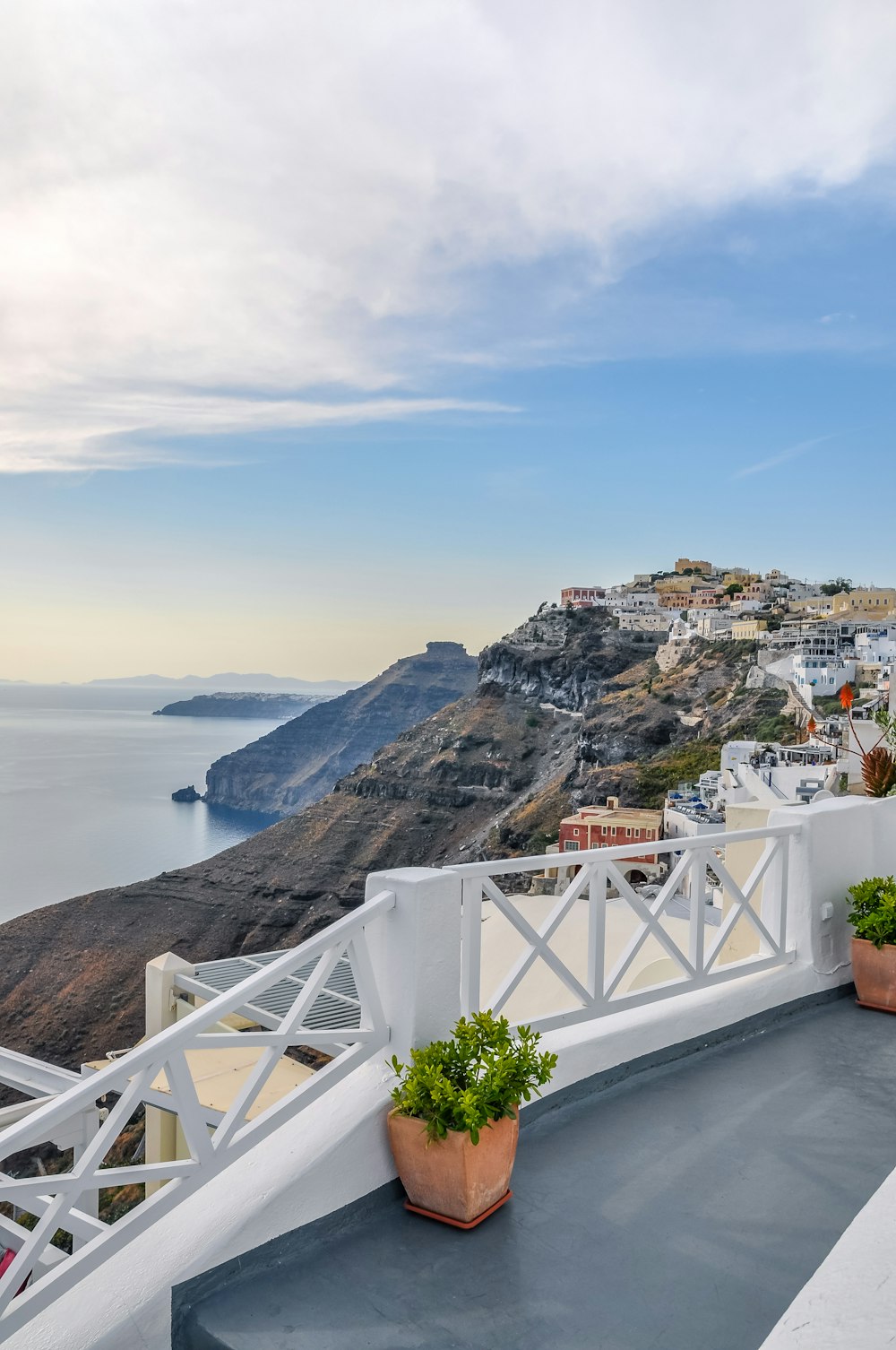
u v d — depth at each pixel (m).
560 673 147.75
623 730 114.62
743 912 4.32
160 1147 8.62
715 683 117.69
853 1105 3.42
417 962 2.82
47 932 99.25
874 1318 1.27
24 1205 2.25
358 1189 2.65
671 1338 2.11
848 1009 4.54
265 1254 2.42
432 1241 2.54
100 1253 2.11
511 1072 2.64
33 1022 89.44
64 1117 2.00
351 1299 2.28
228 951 100.81
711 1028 4.05
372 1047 2.81
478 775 131.00
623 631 152.00
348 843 122.31
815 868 4.63
